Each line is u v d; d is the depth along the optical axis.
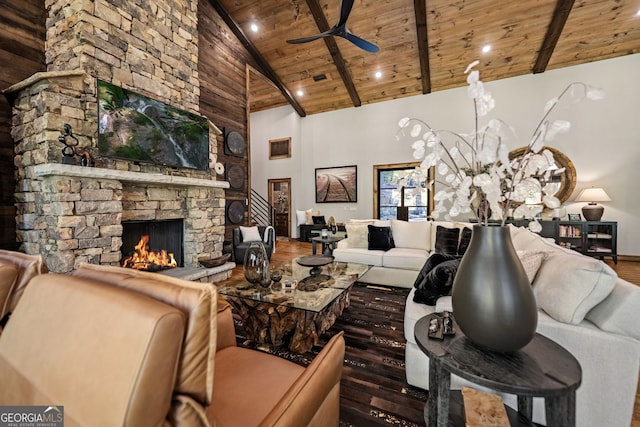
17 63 2.54
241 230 4.76
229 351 1.21
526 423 1.10
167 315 0.53
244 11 4.69
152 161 3.06
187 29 3.62
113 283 0.75
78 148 2.47
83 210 2.42
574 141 5.12
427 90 6.19
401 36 4.88
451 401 1.21
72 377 0.55
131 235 3.18
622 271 4.09
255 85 6.82
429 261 1.89
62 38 2.61
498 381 0.84
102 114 2.59
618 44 4.60
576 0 3.90
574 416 0.84
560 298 1.26
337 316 2.42
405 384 1.60
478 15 4.29
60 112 2.36
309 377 0.90
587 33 4.41
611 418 1.14
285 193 8.53
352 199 7.27
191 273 3.25
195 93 3.75
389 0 4.24
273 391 0.94
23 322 0.71
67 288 0.70
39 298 0.73
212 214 3.89
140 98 2.93
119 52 2.81
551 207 0.92
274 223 8.28
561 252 1.55
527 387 0.81
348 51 5.36
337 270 2.79
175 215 3.49
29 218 2.46
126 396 0.48
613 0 3.85
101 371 0.52
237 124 5.09
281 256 5.43
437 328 1.16
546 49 4.70
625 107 4.80
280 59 5.71
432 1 4.14
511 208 0.96
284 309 1.86
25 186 2.49
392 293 3.24
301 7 4.54
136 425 0.47
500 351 0.96
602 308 1.20
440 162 1.06
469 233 2.96
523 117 5.47
